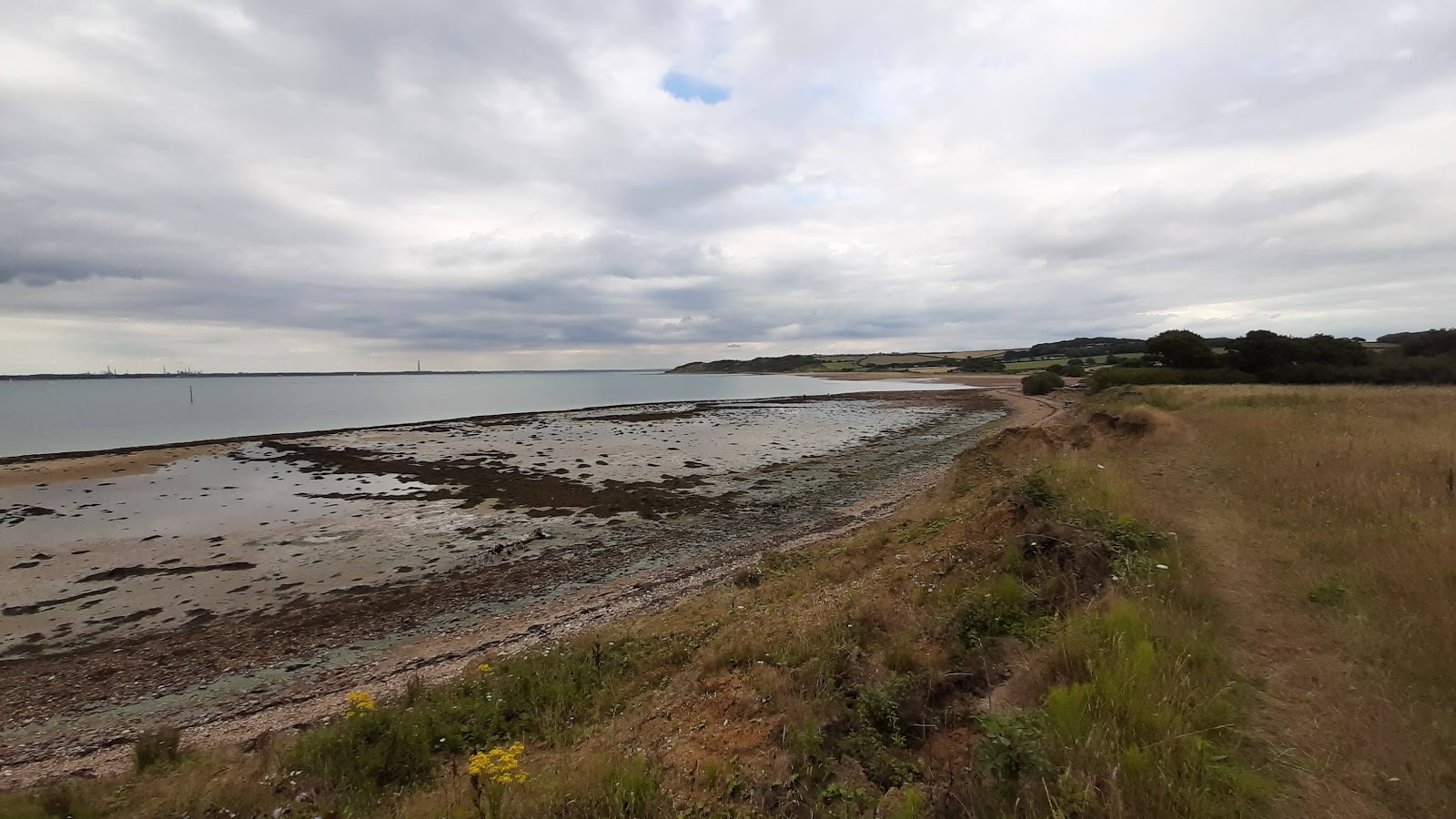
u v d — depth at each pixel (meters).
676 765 5.07
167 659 11.48
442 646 11.68
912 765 4.41
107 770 7.86
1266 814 3.32
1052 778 3.61
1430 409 17.59
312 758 6.56
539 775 5.23
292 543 18.17
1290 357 43.09
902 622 7.02
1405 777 3.48
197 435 46.72
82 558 16.89
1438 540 6.39
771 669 6.59
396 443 38.38
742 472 28.20
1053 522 8.23
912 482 24.33
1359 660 4.68
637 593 13.71
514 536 18.88
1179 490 10.67
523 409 73.69
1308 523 7.93
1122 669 4.45
